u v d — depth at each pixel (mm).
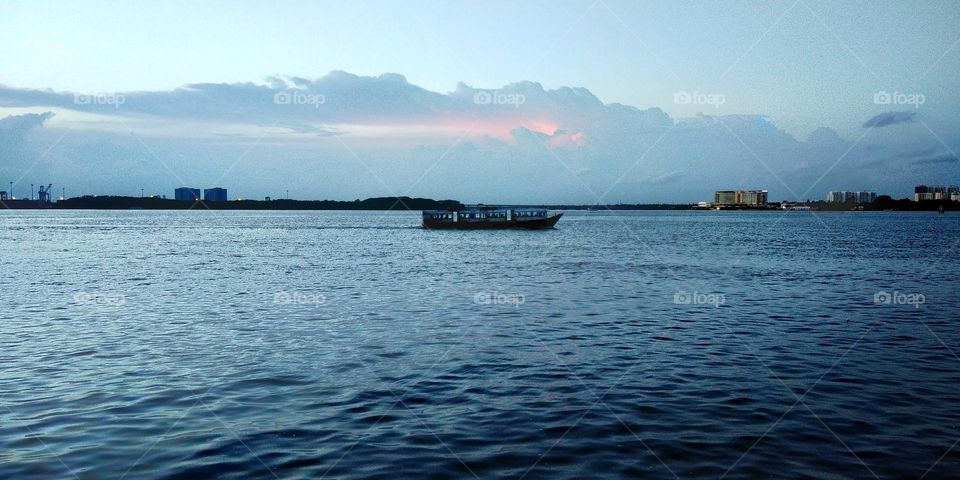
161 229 155250
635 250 81812
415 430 14594
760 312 32062
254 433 14328
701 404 16594
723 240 107562
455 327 27578
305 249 84500
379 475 12164
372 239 112562
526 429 14688
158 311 31734
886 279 47750
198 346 23359
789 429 14719
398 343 24125
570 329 27188
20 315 30344
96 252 75938
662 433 14445
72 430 14422
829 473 12336
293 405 16375
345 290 40750
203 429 14562
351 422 15109
